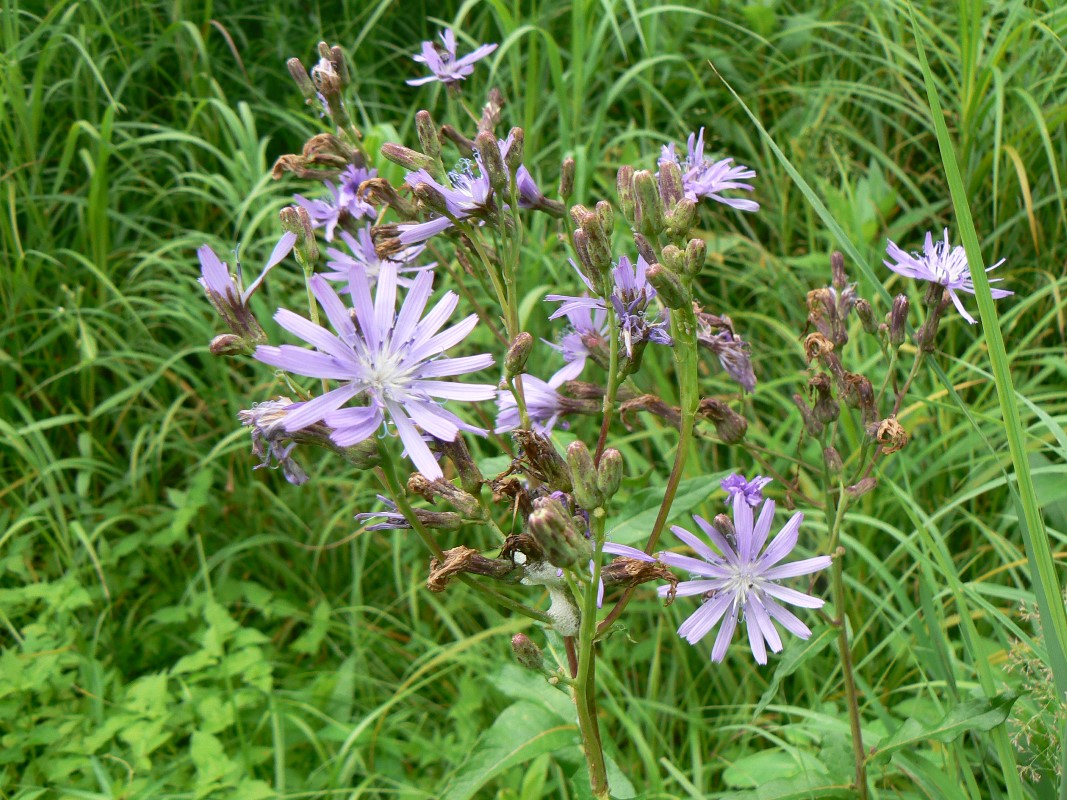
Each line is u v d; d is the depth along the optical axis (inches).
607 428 9.9
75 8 18.3
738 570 9.8
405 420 8.7
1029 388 14.8
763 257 16.8
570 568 8.7
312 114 19.7
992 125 16.6
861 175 18.3
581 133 19.0
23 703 13.8
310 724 14.3
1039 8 17.3
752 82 19.7
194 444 17.3
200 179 17.6
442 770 14.1
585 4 17.4
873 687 13.4
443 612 14.8
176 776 13.3
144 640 15.4
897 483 14.4
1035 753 10.7
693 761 13.0
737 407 15.3
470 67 11.9
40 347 17.0
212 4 20.6
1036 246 15.4
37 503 15.5
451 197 9.8
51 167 19.2
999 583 13.9
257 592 15.5
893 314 10.5
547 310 16.3
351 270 8.7
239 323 9.1
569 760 10.6
